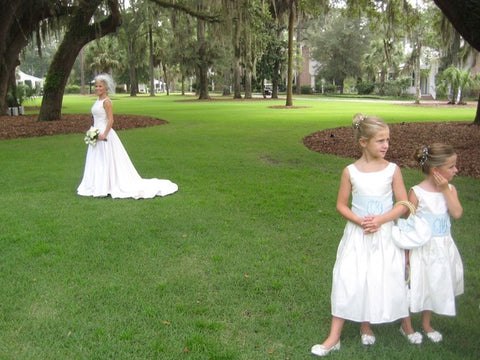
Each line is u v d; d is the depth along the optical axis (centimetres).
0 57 1872
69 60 1917
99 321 333
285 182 775
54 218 578
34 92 3238
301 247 479
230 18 1945
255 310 349
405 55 5334
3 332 319
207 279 404
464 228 523
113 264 435
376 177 290
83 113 2372
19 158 1022
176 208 621
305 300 365
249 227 541
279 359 288
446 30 1956
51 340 310
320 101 4250
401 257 288
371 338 301
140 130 1585
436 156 284
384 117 2152
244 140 1310
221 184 763
